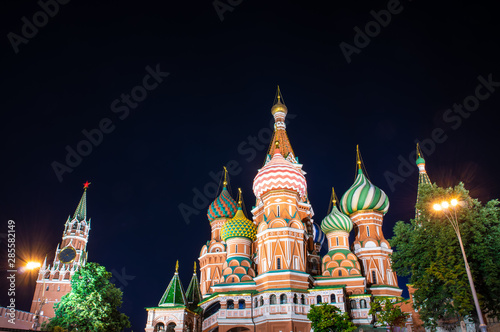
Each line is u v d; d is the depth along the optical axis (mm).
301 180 78000
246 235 79500
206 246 91312
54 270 114188
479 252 45000
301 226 73000
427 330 62156
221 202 94438
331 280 71625
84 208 130375
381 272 75562
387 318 54438
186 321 67562
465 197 48906
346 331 54531
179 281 71188
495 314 46844
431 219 50062
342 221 76875
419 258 51594
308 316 57219
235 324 67500
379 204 81188
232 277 73938
